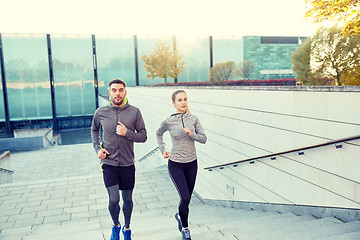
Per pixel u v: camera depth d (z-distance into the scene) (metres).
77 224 5.00
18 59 37.19
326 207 3.34
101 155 2.77
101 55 39.38
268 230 3.16
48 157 19.48
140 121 2.98
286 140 3.91
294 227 3.16
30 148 22.20
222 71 15.05
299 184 3.76
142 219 5.07
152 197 7.50
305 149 3.49
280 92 3.96
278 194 4.22
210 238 3.01
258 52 39.03
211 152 6.45
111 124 2.85
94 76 39.59
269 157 4.34
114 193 2.81
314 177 3.47
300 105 3.60
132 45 39.75
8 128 37.34
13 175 15.41
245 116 4.89
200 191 7.36
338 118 3.04
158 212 6.21
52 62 38.28
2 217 6.41
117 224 2.93
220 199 6.22
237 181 5.43
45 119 39.16
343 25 3.86
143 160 17.05
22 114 37.97
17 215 6.51
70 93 39.34
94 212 6.63
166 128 3.25
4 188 8.62
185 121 3.10
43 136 22.53
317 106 3.32
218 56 39.97
